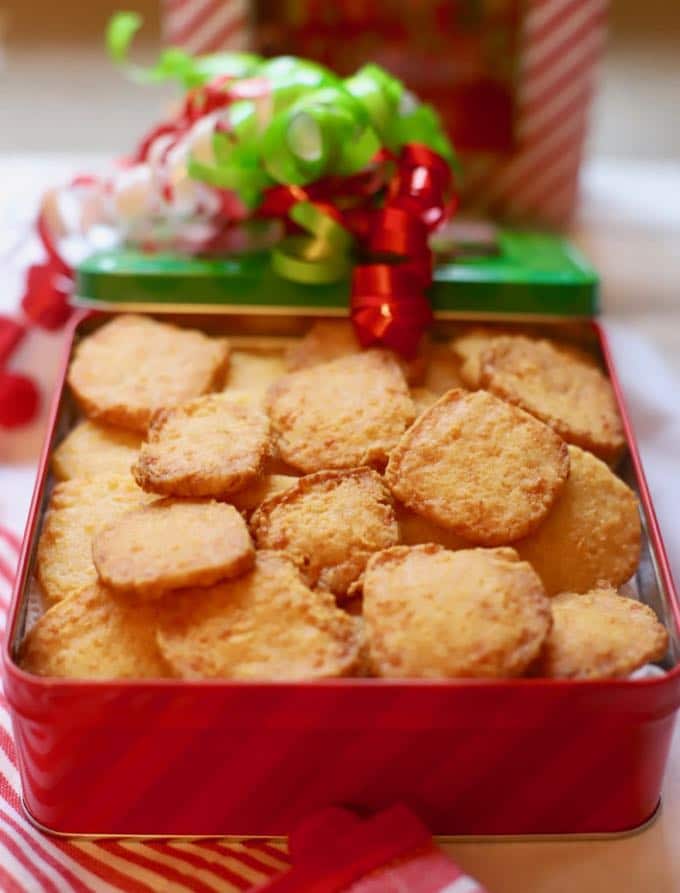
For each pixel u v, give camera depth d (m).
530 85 0.62
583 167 0.67
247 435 0.42
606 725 0.35
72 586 0.40
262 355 0.50
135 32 0.88
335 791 0.36
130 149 0.78
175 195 0.52
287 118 0.48
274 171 0.49
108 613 0.38
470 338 0.50
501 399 0.45
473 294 0.51
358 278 0.49
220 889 0.36
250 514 0.41
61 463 0.45
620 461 0.45
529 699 0.34
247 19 0.60
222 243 0.54
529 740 0.35
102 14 0.88
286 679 0.35
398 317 0.48
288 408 0.44
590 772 0.36
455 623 0.36
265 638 0.36
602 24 0.60
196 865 0.37
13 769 0.39
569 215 0.66
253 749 0.35
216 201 0.52
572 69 0.61
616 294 0.61
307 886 0.34
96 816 0.37
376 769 0.36
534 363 0.47
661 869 0.37
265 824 0.37
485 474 0.41
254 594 0.37
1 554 0.46
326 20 0.61
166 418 0.43
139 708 0.34
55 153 0.77
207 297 0.51
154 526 0.39
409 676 0.35
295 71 0.51
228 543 0.38
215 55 0.61
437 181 0.50
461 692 0.34
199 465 0.41
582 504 0.42
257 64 0.55
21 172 0.69
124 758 0.36
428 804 0.37
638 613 0.39
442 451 0.41
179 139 0.53
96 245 0.55
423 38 0.62
